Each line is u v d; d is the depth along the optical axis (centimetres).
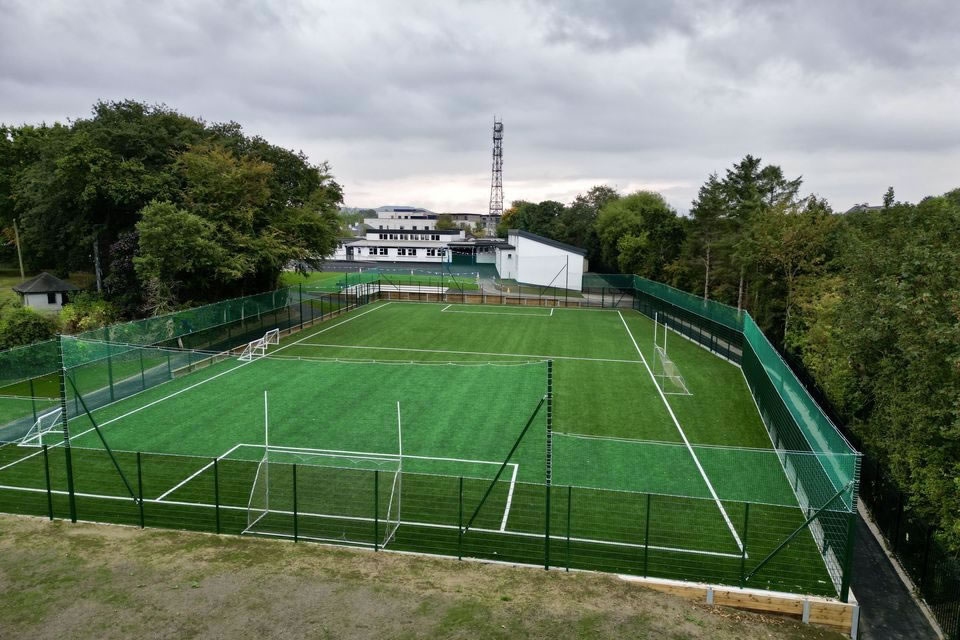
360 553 1427
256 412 2522
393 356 3638
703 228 5681
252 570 1329
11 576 1287
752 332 3027
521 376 3147
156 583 1268
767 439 2302
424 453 2092
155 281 3656
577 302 5925
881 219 3269
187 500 1733
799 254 3888
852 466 1254
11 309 3469
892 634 1284
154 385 2903
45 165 4409
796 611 1262
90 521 1598
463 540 1527
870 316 2102
